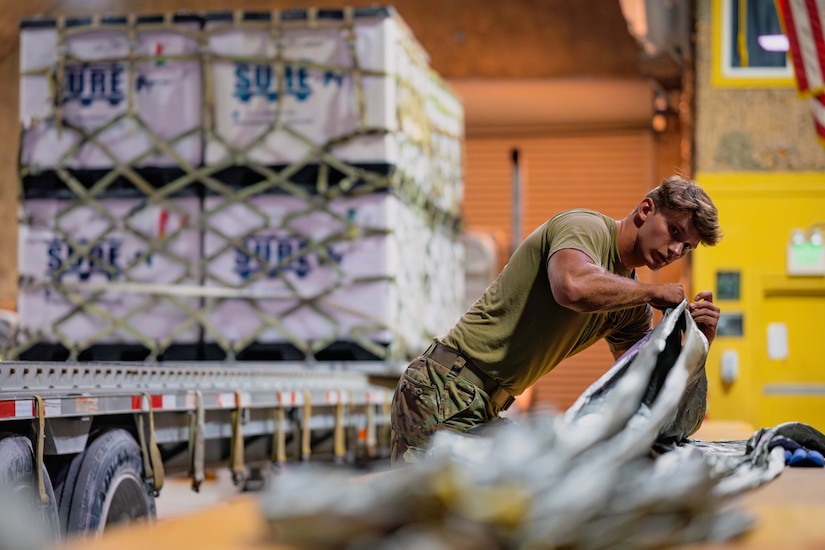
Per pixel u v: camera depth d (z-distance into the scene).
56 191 8.51
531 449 1.53
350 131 8.33
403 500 1.38
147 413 5.18
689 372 2.73
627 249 4.24
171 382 5.91
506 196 18.36
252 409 6.50
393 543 1.35
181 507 9.63
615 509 1.47
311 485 1.46
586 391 2.71
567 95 17.97
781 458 3.34
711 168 11.73
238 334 8.38
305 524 1.40
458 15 19.06
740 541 1.72
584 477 1.48
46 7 17.66
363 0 19.06
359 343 8.29
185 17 8.48
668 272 17.62
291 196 8.38
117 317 8.41
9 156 18.41
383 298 8.28
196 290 8.30
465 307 14.34
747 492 2.61
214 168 8.39
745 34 11.71
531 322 4.35
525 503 1.38
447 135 11.15
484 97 18.20
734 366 11.41
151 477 5.20
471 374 4.44
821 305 11.47
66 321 8.45
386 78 8.34
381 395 8.88
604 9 18.72
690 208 4.13
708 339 3.92
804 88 10.19
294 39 8.41
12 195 18.39
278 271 8.35
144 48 8.48
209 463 6.23
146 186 8.43
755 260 11.55
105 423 5.23
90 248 8.45
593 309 3.90
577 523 1.41
